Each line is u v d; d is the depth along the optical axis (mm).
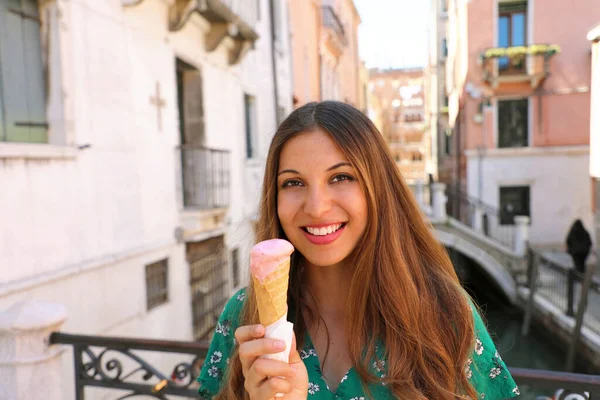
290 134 1323
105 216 5305
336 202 1271
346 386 1273
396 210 1386
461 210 17250
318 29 18547
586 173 16016
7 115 4184
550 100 16016
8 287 3838
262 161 10961
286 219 1316
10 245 3947
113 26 5508
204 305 8062
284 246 1046
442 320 1324
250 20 9258
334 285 1412
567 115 15969
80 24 4902
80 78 4895
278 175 1364
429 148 30312
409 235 1413
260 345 1035
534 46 15453
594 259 13664
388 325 1287
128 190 5789
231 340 1512
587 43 15648
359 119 1356
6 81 4176
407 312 1283
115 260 5414
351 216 1280
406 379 1231
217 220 8078
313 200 1254
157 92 6535
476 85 16562
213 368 1523
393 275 1307
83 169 4922
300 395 1076
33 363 2811
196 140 8000
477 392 1311
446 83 22984
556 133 16078
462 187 17562
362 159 1282
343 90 25250
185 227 7281
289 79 14023
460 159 18281
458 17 17891
